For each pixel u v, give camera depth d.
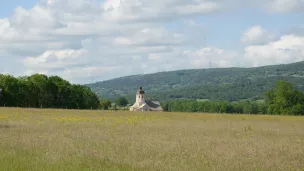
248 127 34.88
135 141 22.20
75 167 13.81
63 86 125.56
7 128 30.34
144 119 48.53
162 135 26.25
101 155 16.69
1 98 109.19
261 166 14.83
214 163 15.27
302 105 112.25
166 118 52.75
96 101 151.75
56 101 124.38
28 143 20.05
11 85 110.44
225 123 43.44
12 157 15.51
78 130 29.31
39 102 119.88
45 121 39.88
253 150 19.11
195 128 34.25
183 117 56.84
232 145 21.31
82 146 19.50
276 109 115.00
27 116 48.09
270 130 33.88
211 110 179.25
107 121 42.47
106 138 23.61
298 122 48.72
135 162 15.26
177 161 15.61
